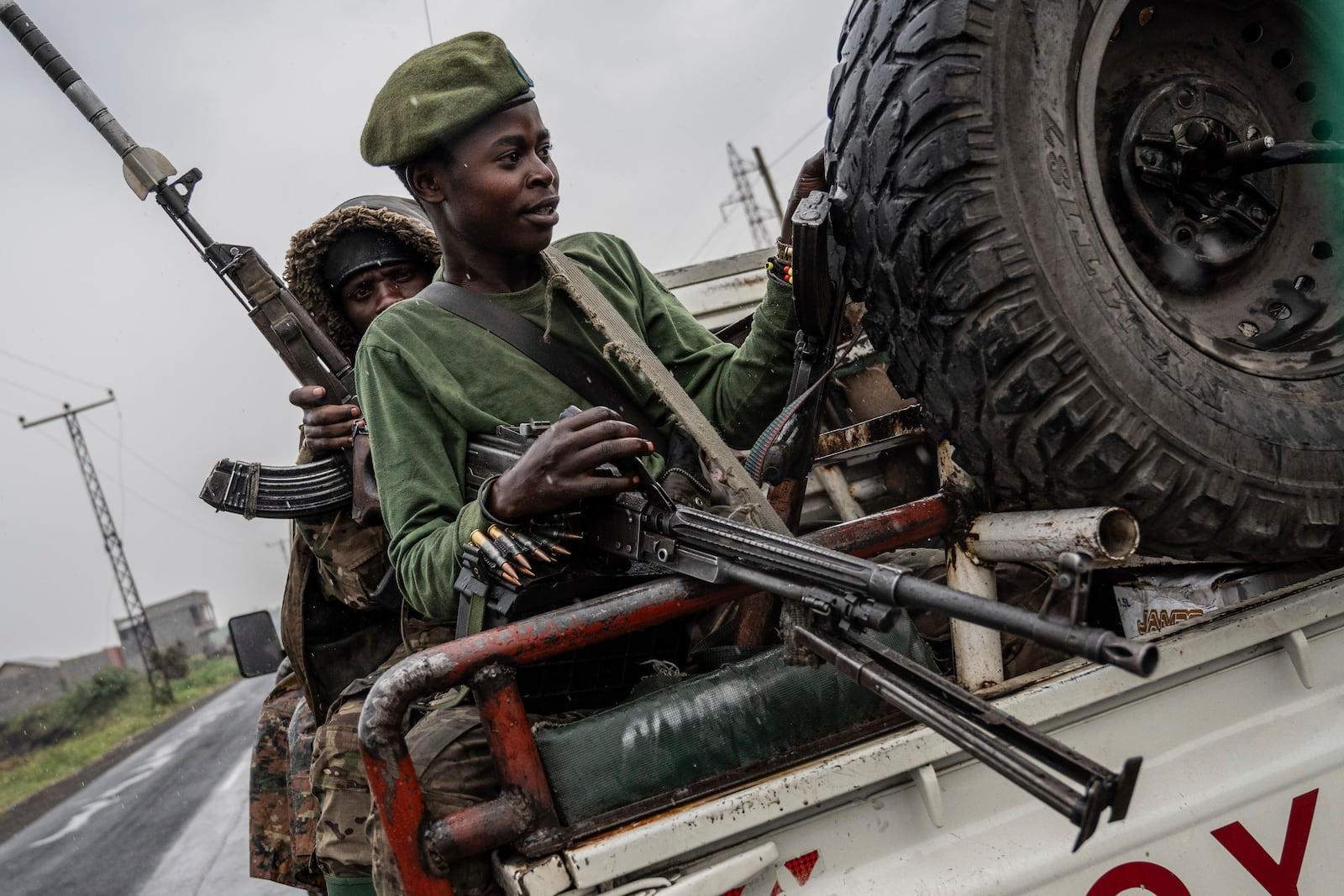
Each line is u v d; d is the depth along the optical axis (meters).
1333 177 1.52
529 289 1.86
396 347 1.76
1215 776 1.37
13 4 2.55
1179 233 1.48
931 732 1.28
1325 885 1.38
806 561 1.20
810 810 1.26
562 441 1.40
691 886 1.18
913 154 1.30
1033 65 1.28
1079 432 1.27
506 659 1.30
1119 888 1.31
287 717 2.56
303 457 2.46
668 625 1.67
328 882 1.82
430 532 1.62
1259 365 1.41
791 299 1.81
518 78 1.77
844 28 1.53
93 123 2.58
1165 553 1.40
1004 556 1.46
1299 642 1.40
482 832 1.25
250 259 2.52
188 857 7.95
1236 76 1.54
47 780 24.86
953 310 1.29
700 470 1.85
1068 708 1.32
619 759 1.29
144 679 48.50
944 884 1.26
